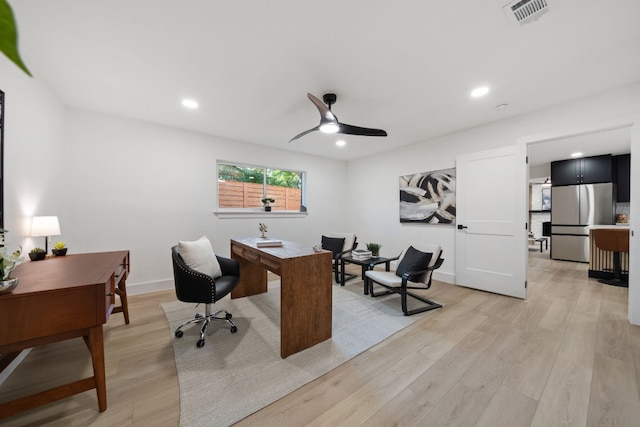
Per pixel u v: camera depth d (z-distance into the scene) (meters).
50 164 2.51
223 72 2.22
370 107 2.90
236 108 2.93
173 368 1.81
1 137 1.73
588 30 1.72
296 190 5.04
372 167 5.11
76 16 1.60
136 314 2.68
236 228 4.13
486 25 1.69
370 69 2.18
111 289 1.66
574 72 2.20
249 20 1.65
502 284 3.26
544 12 1.58
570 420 1.38
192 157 3.72
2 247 1.40
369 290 3.45
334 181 5.45
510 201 3.18
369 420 1.39
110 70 2.19
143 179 3.35
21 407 1.28
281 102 2.78
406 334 2.29
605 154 5.10
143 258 3.36
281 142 4.26
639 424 1.35
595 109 2.57
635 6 1.52
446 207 3.89
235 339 2.21
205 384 1.66
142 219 3.35
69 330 1.29
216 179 3.96
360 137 4.00
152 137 3.40
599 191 5.19
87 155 3.01
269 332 2.34
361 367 1.83
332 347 2.08
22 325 1.19
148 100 2.74
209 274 2.38
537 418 1.39
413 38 1.81
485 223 3.39
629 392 1.56
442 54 1.98
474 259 3.52
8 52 0.25
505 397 1.54
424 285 2.84
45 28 1.70
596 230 3.95
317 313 2.13
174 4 1.53
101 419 1.39
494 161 3.30
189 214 3.69
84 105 2.86
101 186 3.09
